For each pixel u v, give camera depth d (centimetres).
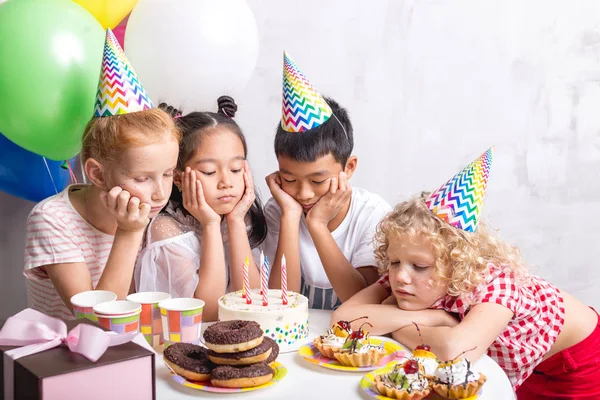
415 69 237
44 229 141
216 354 104
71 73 150
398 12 235
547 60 240
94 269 148
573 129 243
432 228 129
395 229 131
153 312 117
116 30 194
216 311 151
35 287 156
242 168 161
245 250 161
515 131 242
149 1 176
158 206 134
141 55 172
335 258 160
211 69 174
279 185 168
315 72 235
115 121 129
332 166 158
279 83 235
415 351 115
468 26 237
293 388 105
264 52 234
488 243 140
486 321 125
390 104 238
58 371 82
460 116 240
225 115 174
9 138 161
